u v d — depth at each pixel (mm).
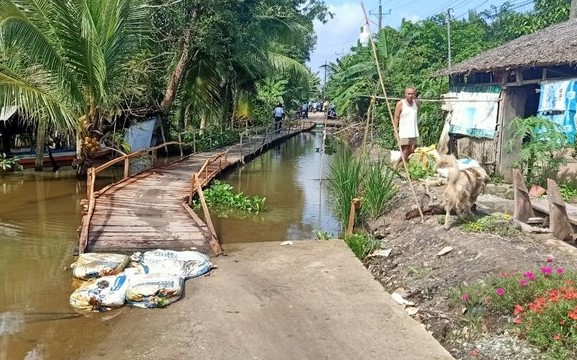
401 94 19203
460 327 5066
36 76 12070
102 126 14219
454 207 7352
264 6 19359
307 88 37094
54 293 6086
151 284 5602
